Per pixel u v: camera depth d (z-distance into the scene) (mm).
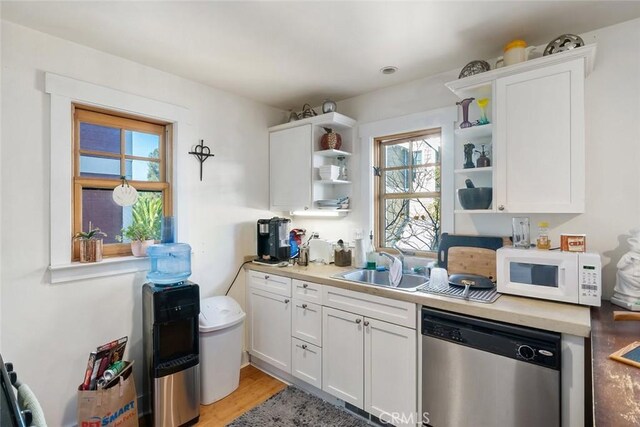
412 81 2494
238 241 2836
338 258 2666
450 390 1631
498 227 2111
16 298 1727
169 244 2268
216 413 2158
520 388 1418
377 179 2773
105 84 2037
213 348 2277
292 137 2896
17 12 1604
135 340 2168
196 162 2525
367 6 1562
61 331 1872
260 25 1734
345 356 2098
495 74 1804
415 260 2461
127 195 2168
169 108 2344
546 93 1666
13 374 1044
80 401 1679
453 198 2291
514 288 1692
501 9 1588
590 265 1489
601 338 1204
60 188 1858
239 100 2840
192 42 1915
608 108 1734
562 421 1342
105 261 2012
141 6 1559
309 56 2092
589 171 1785
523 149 1731
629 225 1683
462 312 1593
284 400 2293
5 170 1688
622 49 1701
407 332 1799
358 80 2486
